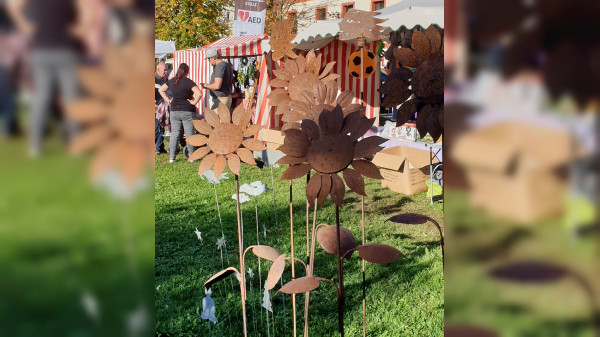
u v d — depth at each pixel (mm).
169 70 10938
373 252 1161
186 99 6977
